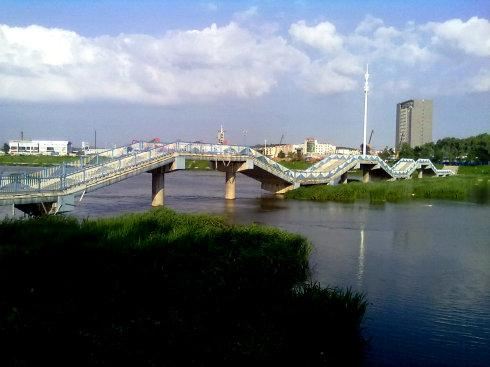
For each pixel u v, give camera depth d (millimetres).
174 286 18531
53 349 12875
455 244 33281
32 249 22172
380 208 53781
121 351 13016
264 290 18812
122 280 18844
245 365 12969
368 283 23062
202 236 26266
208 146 55344
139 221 28922
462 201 62656
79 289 17609
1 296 16469
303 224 41344
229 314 16172
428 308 19703
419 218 45969
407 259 28391
